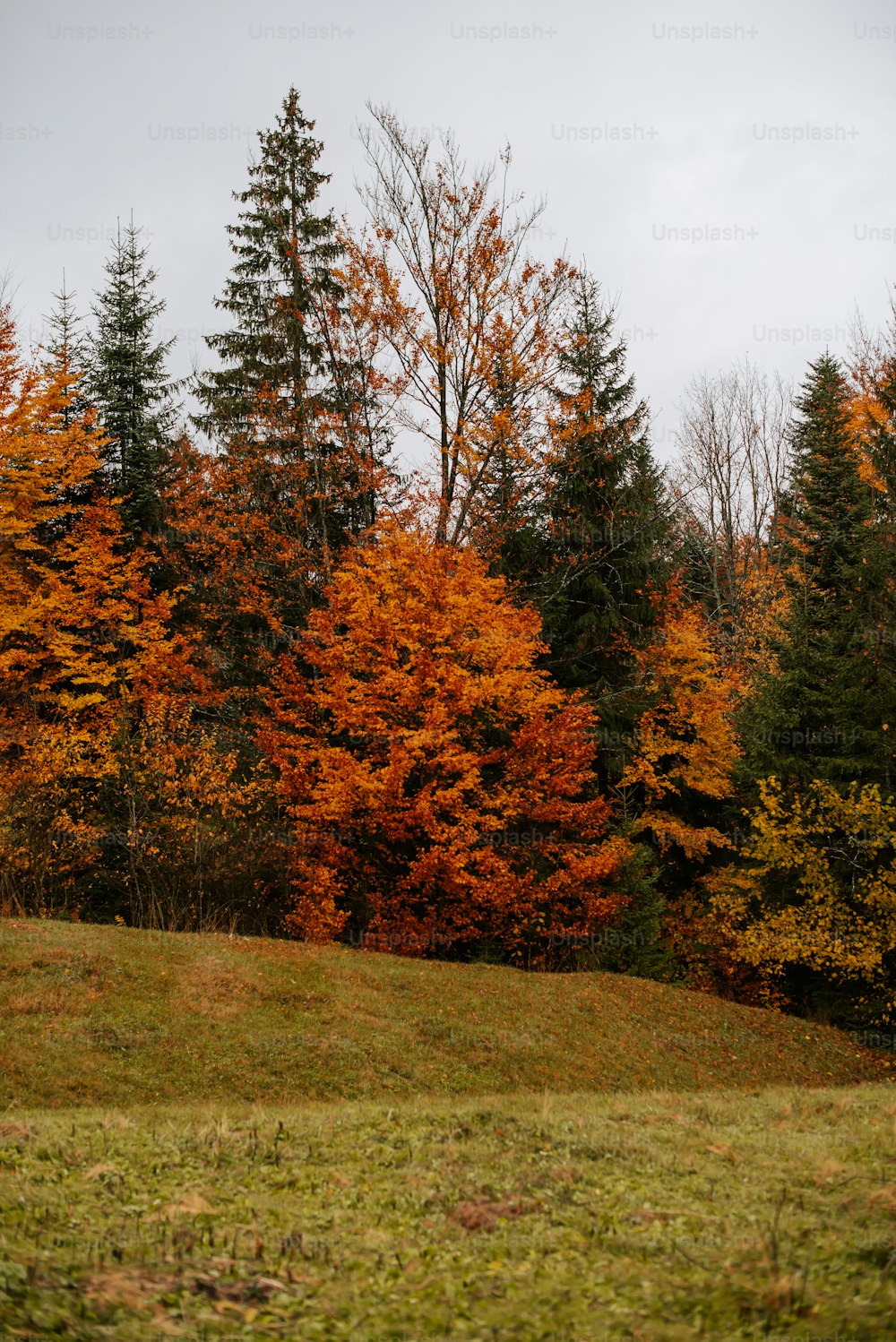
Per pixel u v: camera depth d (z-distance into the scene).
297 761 27.77
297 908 26.72
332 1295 6.27
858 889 26.08
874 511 30.67
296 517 34.53
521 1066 19.56
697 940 31.53
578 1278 6.57
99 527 31.72
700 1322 5.74
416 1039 19.64
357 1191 8.59
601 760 33.56
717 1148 10.02
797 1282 6.12
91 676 29.45
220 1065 17.33
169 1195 8.23
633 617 34.97
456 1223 7.75
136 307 36.53
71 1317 5.38
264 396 33.72
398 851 26.27
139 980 19.48
